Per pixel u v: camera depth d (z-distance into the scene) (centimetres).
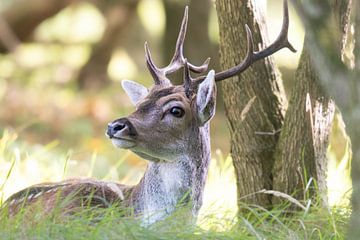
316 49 899
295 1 896
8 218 1048
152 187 1098
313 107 1210
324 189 1232
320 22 892
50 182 1171
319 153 1227
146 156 1088
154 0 3070
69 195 1084
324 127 1225
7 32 2930
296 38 2803
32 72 3009
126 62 3100
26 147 1727
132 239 970
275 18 2994
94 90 2898
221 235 1023
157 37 3125
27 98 2625
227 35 1248
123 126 1055
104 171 1688
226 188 1365
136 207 1102
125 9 2927
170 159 1093
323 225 1134
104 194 1109
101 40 2959
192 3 2445
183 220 1066
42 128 2270
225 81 1261
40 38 3153
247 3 1232
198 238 1007
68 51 3155
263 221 1139
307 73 1202
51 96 2705
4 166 1358
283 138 1234
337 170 1403
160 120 1078
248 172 1262
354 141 880
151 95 1101
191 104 1102
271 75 1252
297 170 1220
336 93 892
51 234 970
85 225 999
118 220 1016
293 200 1118
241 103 1250
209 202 1295
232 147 1276
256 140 1252
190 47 2448
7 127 2184
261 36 1242
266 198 1248
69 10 3161
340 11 1159
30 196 1114
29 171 1432
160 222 1036
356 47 881
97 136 2288
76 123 2316
